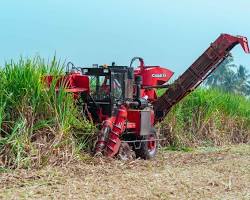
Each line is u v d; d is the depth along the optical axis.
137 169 13.15
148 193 10.08
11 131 12.83
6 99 12.99
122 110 14.75
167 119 19.50
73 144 13.55
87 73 15.43
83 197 9.53
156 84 17.73
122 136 15.48
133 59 16.19
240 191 10.81
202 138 21.25
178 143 19.42
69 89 14.55
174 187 10.80
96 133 14.45
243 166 14.25
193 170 13.20
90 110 15.23
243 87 73.81
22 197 9.44
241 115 24.20
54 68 14.30
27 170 12.01
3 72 13.55
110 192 10.02
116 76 15.16
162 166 13.85
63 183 10.71
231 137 23.33
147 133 15.55
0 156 12.09
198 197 10.04
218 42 17.52
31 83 13.32
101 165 13.31
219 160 15.68
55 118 13.47
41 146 12.85
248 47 17.36
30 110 13.08
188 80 17.72
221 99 23.06
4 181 10.77
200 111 21.20
